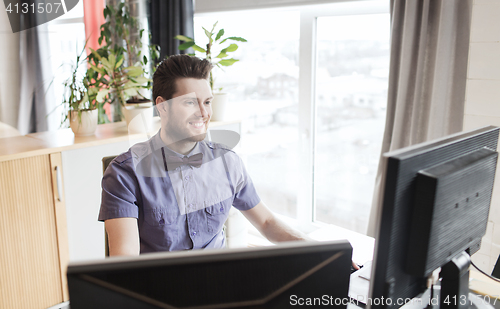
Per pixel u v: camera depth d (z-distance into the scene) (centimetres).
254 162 305
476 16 178
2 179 197
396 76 202
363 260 138
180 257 64
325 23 254
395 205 74
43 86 335
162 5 294
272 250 67
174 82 116
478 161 90
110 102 267
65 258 224
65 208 219
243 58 297
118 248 126
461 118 187
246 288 66
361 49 240
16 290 209
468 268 95
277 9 261
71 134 239
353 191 264
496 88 177
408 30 189
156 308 64
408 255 80
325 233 159
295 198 295
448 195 80
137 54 287
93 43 329
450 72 187
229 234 169
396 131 200
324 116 268
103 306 62
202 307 65
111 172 133
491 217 192
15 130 323
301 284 68
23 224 207
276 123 290
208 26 311
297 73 272
